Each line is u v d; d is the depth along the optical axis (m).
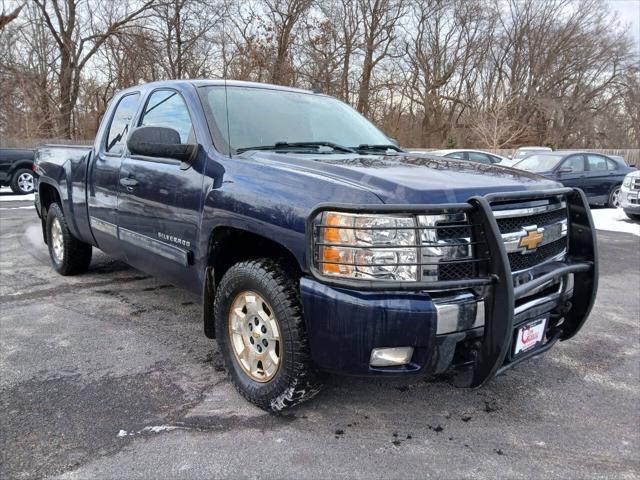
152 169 3.62
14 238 7.89
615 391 3.29
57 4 25.98
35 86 23.62
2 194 14.22
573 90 41.28
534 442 2.69
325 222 2.40
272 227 2.64
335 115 4.15
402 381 3.31
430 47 40.09
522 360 2.74
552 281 2.82
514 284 2.55
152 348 3.73
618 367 3.65
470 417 2.92
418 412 2.96
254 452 2.53
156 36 25.42
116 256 4.43
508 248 2.54
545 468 2.47
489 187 2.59
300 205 2.54
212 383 3.22
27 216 10.25
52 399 2.98
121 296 4.94
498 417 2.93
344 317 2.36
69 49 26.34
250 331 2.93
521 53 40.94
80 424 2.72
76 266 5.53
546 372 3.55
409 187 2.40
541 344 2.91
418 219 2.33
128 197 3.90
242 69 24.17
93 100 28.38
